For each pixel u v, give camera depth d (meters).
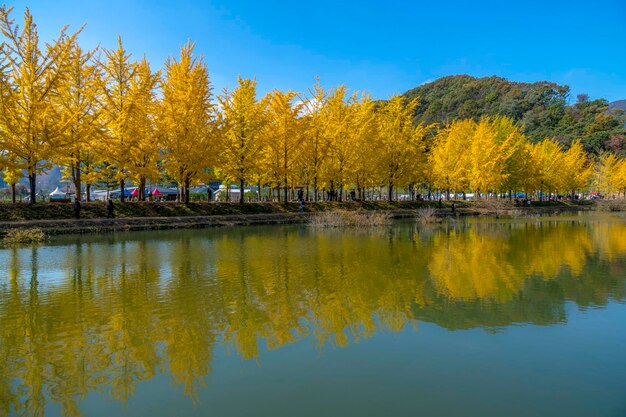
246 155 32.09
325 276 10.79
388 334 6.51
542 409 4.27
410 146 41.38
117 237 20.56
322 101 36.38
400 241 18.78
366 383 4.88
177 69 29.47
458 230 24.47
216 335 6.52
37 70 23.30
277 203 34.72
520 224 29.30
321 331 6.66
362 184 40.53
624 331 6.57
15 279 10.59
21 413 4.35
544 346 5.98
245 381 4.98
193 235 21.55
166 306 8.07
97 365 5.50
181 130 28.55
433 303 8.21
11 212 22.95
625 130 91.69
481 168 45.19
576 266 12.23
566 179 59.69
